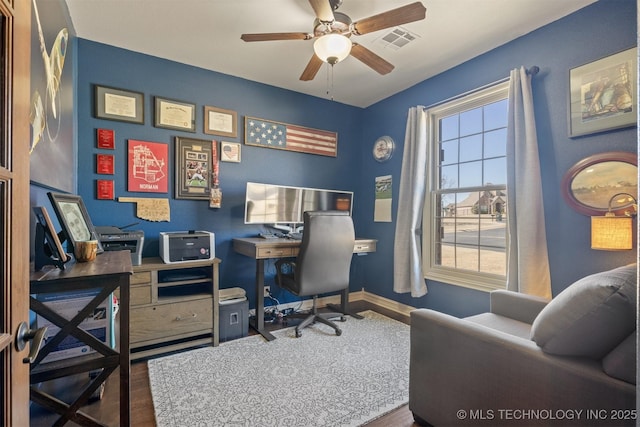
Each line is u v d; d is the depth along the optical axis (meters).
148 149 2.57
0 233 0.63
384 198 3.49
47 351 1.02
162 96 2.63
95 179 2.37
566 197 1.99
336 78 3.01
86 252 1.28
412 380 1.46
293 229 3.16
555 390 0.97
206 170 2.83
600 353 0.95
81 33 2.25
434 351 1.35
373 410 1.58
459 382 1.24
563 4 1.92
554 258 2.06
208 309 2.33
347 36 1.90
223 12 2.03
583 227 1.93
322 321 2.71
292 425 1.46
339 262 2.61
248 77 3.00
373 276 3.61
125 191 2.49
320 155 3.51
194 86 2.77
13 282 0.66
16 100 0.68
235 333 2.50
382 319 2.96
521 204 2.12
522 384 1.04
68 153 1.91
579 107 1.94
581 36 1.94
